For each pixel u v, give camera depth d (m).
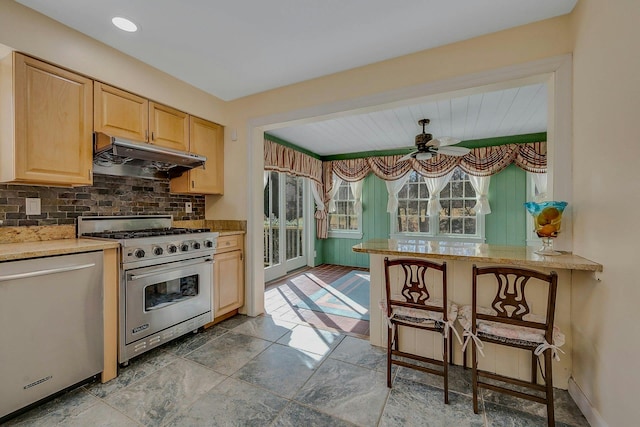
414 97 2.25
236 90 2.93
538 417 1.60
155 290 2.28
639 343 1.16
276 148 4.38
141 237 2.17
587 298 1.61
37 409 1.63
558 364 1.87
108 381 1.92
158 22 1.88
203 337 2.57
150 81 2.44
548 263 1.59
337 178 5.84
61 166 1.94
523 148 4.40
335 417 1.59
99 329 1.89
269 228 4.66
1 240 1.91
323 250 6.04
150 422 1.54
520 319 1.54
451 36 2.04
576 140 1.75
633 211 1.20
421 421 1.57
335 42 2.11
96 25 1.91
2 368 1.49
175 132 2.70
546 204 1.78
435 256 1.93
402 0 1.68
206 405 1.68
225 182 3.22
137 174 2.68
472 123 3.83
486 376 1.63
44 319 1.64
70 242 1.97
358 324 2.89
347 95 2.51
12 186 1.96
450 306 1.96
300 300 3.67
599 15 1.47
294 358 2.21
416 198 5.33
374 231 5.61
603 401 1.43
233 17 1.83
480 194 4.71
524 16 1.83
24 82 1.76
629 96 1.22
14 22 1.70
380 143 4.88
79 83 2.03
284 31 1.98
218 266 2.80
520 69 1.92
